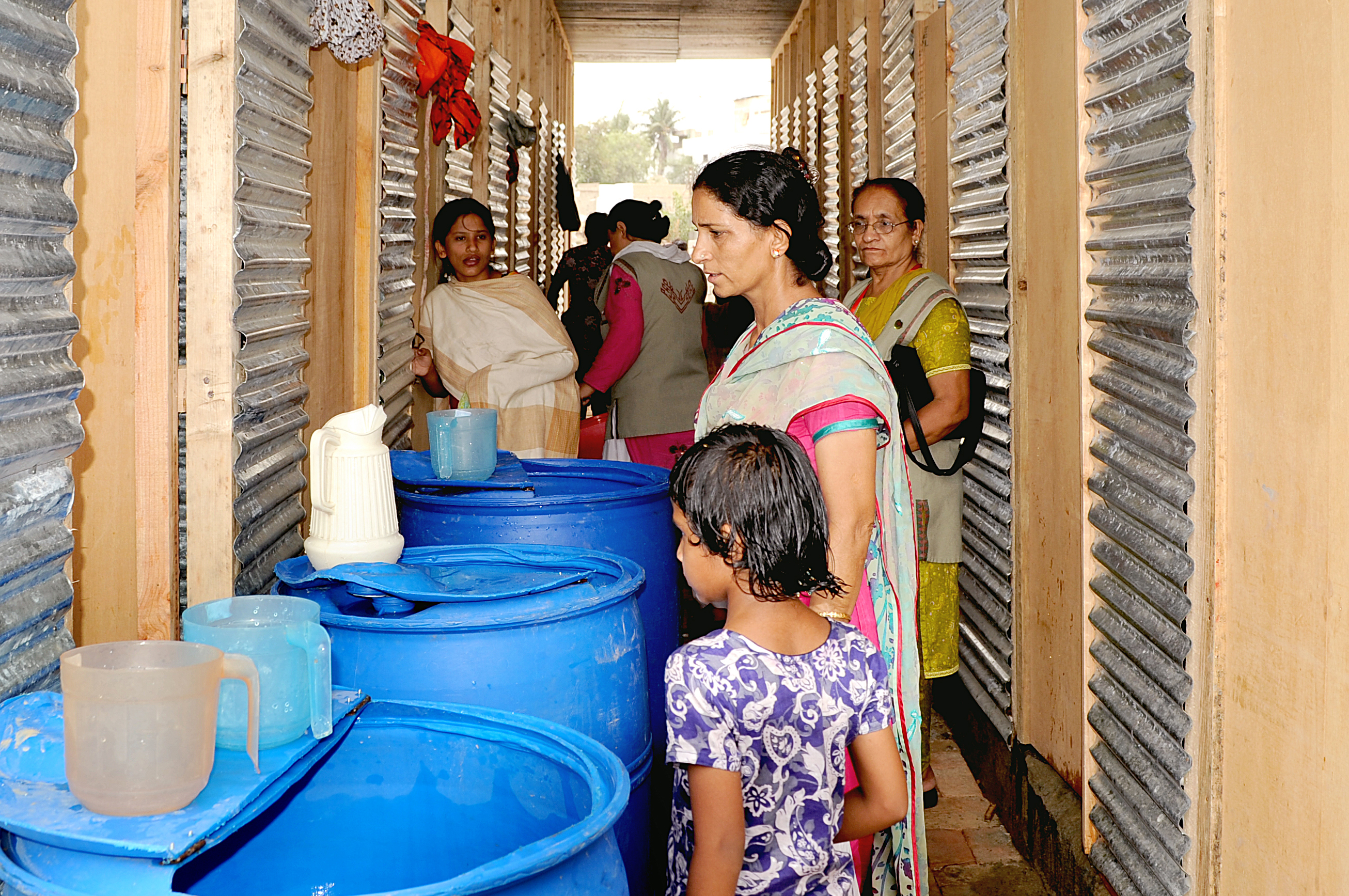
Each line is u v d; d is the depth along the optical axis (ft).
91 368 5.99
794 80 34.65
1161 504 6.91
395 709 5.07
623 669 6.33
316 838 4.87
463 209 13.64
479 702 5.75
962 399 10.13
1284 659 5.57
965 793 11.50
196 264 6.95
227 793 4.01
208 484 7.03
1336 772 5.10
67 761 3.86
